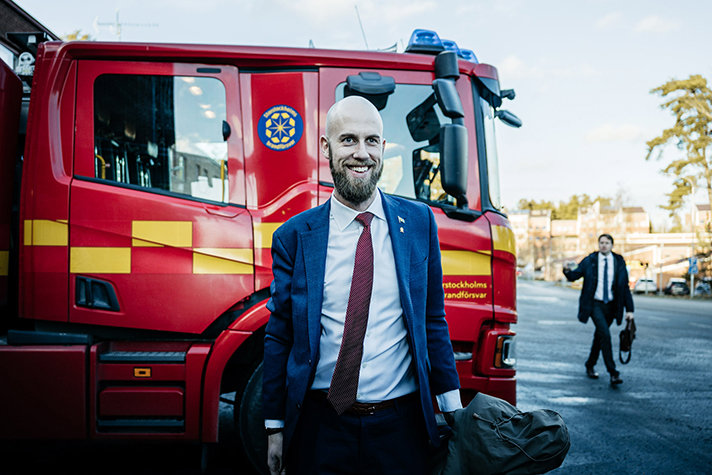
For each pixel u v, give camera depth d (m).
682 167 49.09
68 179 3.47
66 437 3.36
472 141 3.72
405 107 3.69
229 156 3.56
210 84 3.60
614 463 4.13
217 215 3.49
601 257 7.21
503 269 3.65
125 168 3.53
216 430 3.36
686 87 49.56
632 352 9.85
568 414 5.48
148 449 4.36
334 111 1.94
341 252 1.95
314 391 1.93
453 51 3.82
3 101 3.60
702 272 41.78
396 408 1.91
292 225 2.04
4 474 3.77
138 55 3.56
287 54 3.60
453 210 3.62
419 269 1.99
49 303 3.43
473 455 1.86
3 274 3.62
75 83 3.53
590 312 7.19
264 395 2.03
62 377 3.37
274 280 2.05
